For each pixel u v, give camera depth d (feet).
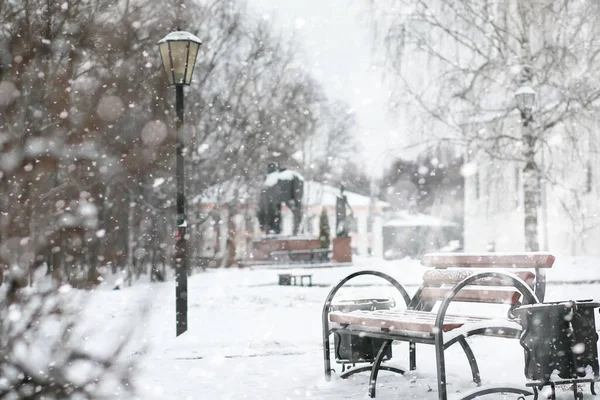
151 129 87.61
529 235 75.56
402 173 238.68
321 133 220.84
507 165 75.82
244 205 174.70
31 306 13.12
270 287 81.05
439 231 221.05
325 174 226.99
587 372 16.44
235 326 37.24
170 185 106.01
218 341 30.37
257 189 166.71
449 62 73.67
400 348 27.35
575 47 68.90
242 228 181.57
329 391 20.03
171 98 95.30
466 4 72.69
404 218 233.35
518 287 16.76
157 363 25.66
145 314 14.01
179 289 34.27
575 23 69.31
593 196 92.68
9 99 16.60
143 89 85.25
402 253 230.07
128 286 87.97
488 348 26.55
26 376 13.23
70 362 13.53
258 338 31.14
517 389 17.02
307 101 178.19
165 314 45.60
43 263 13.62
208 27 119.14
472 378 20.40
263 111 137.39
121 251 15.88
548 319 16.30
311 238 157.48
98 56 55.21
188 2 111.24
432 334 16.78
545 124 72.95
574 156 71.92
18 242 13.35
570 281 73.31
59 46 46.83
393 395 18.99
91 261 15.48
